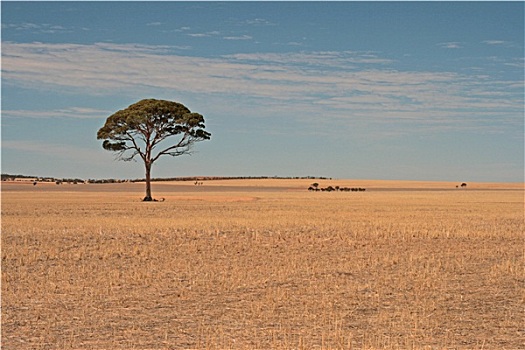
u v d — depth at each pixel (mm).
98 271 22703
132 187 162500
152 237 31969
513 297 18484
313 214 50875
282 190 147125
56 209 57812
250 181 198500
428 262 25031
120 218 45094
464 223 41531
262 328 14758
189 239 31453
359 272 22625
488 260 25859
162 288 19422
